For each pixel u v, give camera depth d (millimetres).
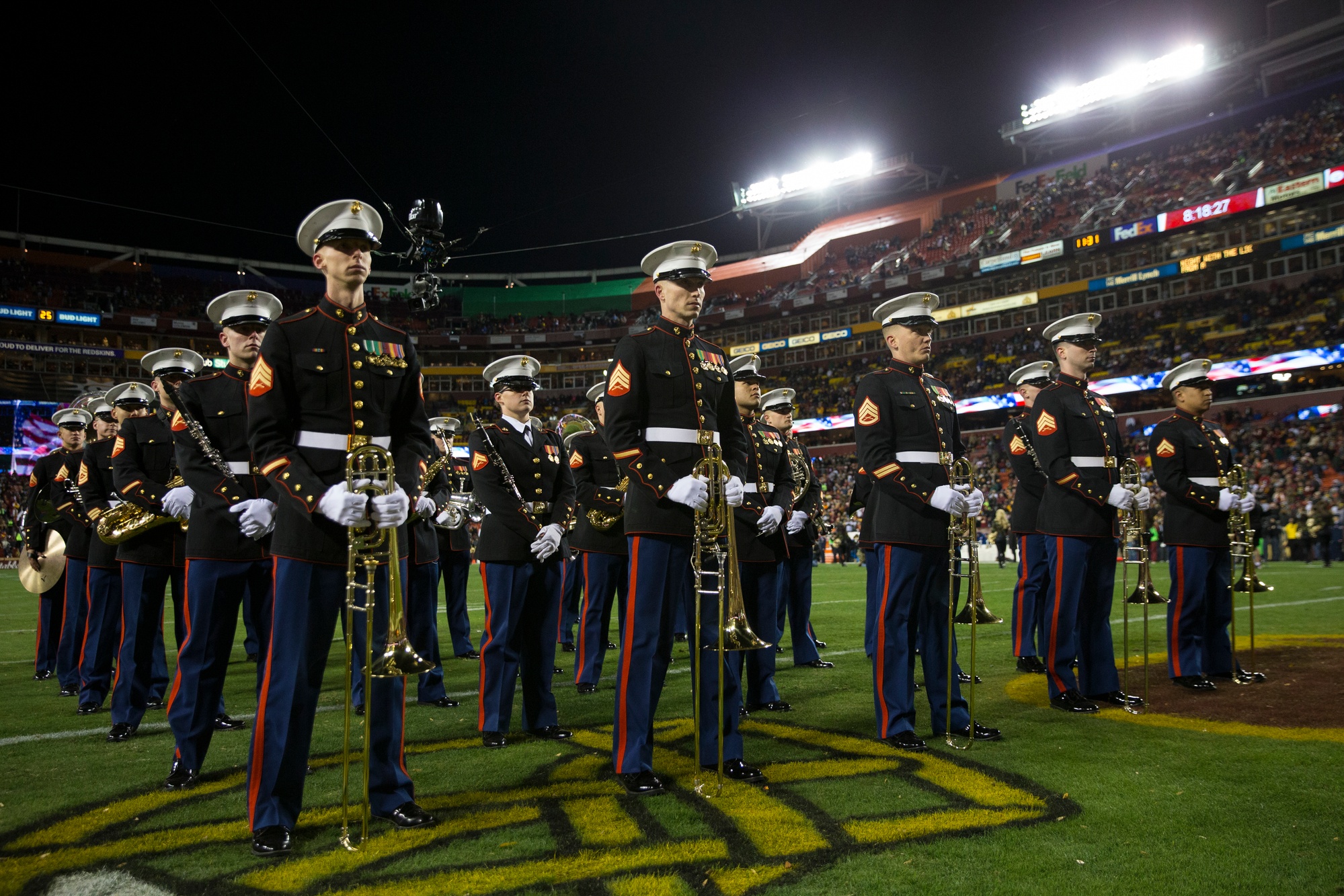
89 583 6461
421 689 6492
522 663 5527
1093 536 5930
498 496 5438
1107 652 6031
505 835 3482
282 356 3596
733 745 4406
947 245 45000
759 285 51250
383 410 3789
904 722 4914
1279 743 4723
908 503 5016
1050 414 6066
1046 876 3000
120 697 5445
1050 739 4926
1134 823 3498
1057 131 46812
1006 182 46562
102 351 40938
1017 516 7695
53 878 3115
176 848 3400
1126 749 4668
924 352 5262
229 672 8125
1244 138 37969
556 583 5605
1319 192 31016
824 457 42344
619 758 4180
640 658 4227
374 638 4250
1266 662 7289
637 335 4430
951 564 5113
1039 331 40469
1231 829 3432
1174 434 6574
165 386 5598
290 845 3402
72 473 7551
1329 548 20641
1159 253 37281
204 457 4543
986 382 38688
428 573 6582
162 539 5602
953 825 3502
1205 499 6418
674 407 4352
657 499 4266
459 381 52156
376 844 3408
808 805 3795
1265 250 32812
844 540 28734
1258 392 32594
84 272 44969
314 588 3570
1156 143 41969
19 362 40906
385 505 3355
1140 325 36969
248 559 4480
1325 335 30844
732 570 4133
